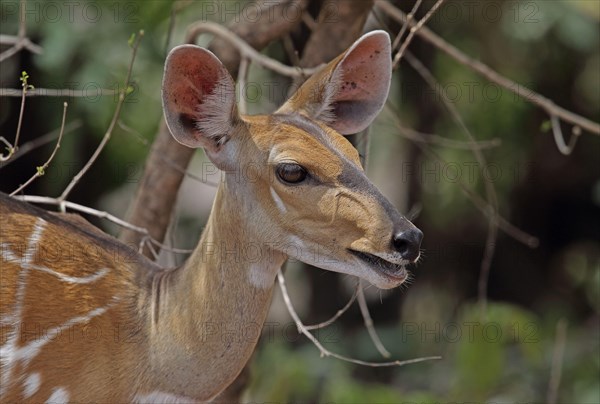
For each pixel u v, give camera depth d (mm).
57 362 6078
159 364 6219
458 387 10953
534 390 12641
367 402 10445
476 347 10875
